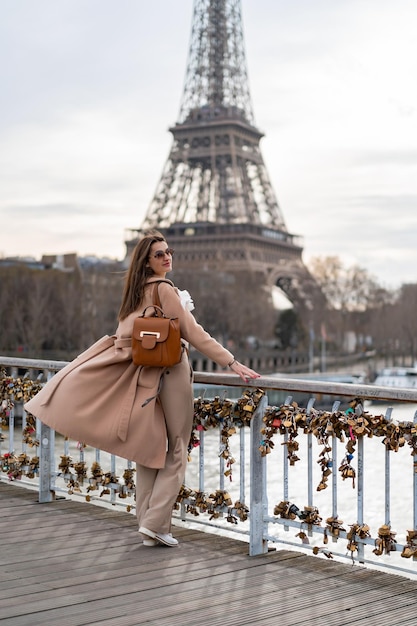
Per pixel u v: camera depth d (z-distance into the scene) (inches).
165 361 290.7
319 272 7234.3
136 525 342.6
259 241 5354.3
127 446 300.0
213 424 323.9
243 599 251.6
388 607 245.1
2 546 307.7
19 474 415.5
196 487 822.5
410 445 266.7
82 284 4645.7
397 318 6505.9
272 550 310.2
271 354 5270.7
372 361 6535.4
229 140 5315.0
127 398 301.3
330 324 6412.4
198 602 248.2
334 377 3491.6
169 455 309.4
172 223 5359.3
